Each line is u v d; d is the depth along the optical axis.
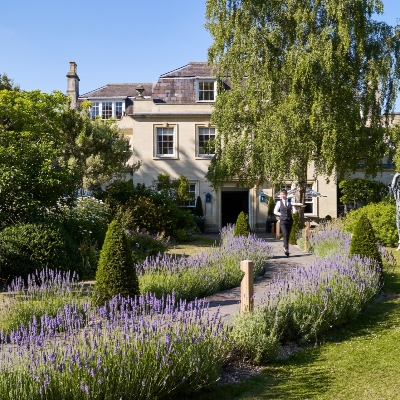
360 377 5.18
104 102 33.31
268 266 12.45
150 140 27.62
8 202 11.07
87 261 11.17
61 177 12.00
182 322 5.10
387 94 20.34
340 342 6.49
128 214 16.70
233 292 9.45
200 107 27.75
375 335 6.71
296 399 4.63
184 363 4.64
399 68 20.16
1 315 6.85
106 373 4.07
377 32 20.27
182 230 19.67
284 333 6.39
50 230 10.70
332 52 18.62
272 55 19.44
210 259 10.55
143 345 4.48
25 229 10.45
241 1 20.03
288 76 19.64
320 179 27.70
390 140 21.19
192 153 27.66
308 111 19.06
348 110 18.98
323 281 7.77
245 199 30.06
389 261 12.47
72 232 12.45
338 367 5.52
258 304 6.80
